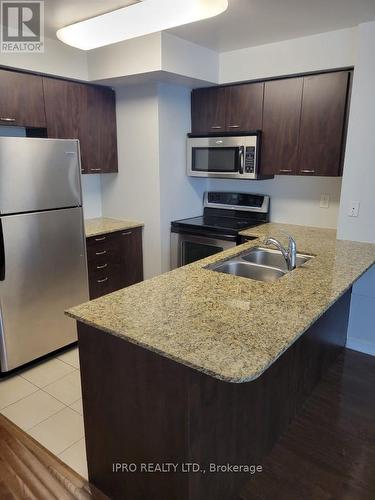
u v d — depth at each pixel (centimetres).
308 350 224
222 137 338
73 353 296
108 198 388
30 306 267
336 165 290
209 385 139
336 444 201
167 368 133
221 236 329
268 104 313
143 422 147
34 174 254
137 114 342
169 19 203
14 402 237
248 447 174
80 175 284
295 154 308
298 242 280
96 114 340
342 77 275
